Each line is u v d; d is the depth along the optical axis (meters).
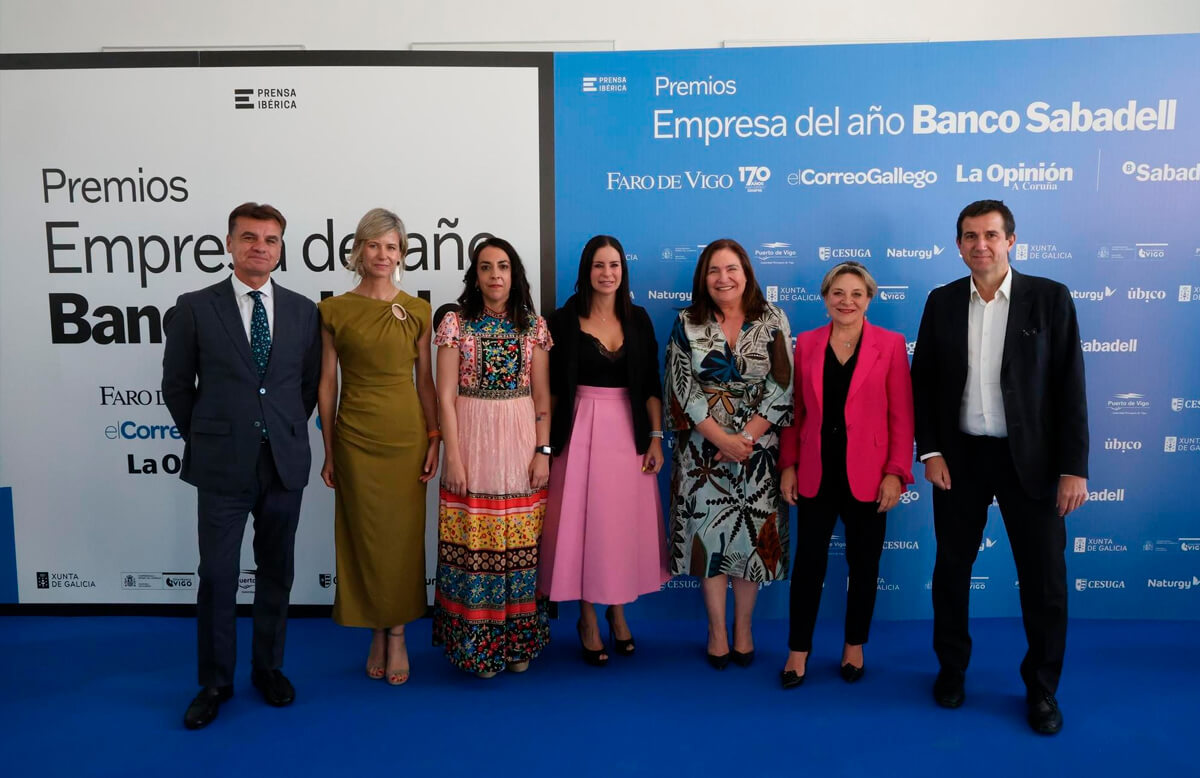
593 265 2.72
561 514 2.79
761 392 2.73
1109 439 3.23
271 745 2.37
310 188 3.27
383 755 2.31
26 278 3.31
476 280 2.71
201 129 3.24
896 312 3.24
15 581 3.43
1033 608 2.47
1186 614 3.29
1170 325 3.18
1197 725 2.46
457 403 2.71
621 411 2.77
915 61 3.14
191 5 4.18
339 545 2.72
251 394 2.46
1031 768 2.23
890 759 2.28
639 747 2.35
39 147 3.26
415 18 4.20
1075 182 3.15
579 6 4.20
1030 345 2.40
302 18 4.19
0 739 2.41
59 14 4.16
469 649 2.67
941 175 3.18
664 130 3.22
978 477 2.52
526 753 2.32
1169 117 3.10
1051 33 4.19
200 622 2.52
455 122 3.24
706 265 2.75
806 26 4.19
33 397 3.36
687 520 2.83
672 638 3.19
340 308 2.62
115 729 2.46
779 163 3.21
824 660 2.96
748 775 2.20
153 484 3.38
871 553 2.67
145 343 3.32
